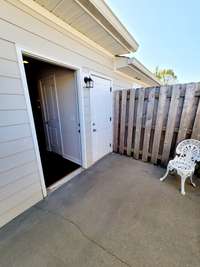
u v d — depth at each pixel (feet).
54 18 5.94
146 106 10.12
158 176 8.74
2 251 4.38
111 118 12.28
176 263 3.92
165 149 9.61
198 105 7.81
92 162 10.53
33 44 5.31
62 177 8.64
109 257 4.12
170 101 8.80
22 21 4.84
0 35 4.33
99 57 9.38
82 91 8.30
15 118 5.11
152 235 4.79
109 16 6.41
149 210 5.96
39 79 10.90
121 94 11.43
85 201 6.60
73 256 4.18
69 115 9.57
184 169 6.93
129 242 4.57
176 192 7.14
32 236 4.86
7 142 5.02
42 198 6.76
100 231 5.01
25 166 5.77
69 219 5.58
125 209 6.05
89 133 9.68
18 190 5.66
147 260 4.01
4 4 4.31
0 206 5.15
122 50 9.89
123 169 9.72
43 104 11.62
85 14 5.92
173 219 5.46
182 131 8.63
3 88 4.63
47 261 4.06
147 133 10.31
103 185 7.86
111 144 13.04
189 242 4.53
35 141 5.97
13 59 4.76
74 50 7.25
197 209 5.98
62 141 11.13
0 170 4.97
